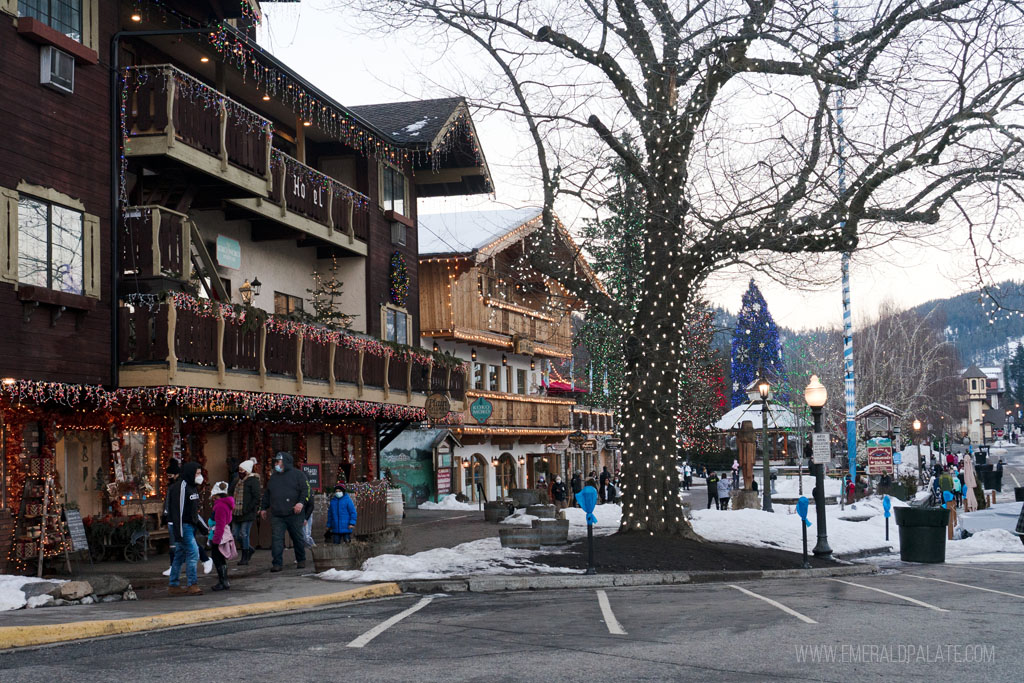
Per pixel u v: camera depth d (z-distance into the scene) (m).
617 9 21.31
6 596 12.60
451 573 16.83
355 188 32.19
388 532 20.69
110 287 19.88
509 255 45.84
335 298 31.73
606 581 16.83
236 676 8.33
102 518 19.84
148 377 19.64
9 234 17.41
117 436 21.19
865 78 17.55
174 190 22.69
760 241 19.89
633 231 26.25
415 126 34.12
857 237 19.45
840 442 75.06
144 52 23.59
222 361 21.19
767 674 8.41
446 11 20.38
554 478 44.09
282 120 29.78
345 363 27.17
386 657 9.27
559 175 21.23
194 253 23.81
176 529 14.40
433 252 41.50
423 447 41.62
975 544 26.92
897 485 44.84
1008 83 17.38
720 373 63.88
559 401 54.03
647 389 21.92
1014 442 176.88
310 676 8.32
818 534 21.97
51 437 19.11
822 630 11.09
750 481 44.53
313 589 14.69
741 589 16.25
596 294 22.64
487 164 36.34
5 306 17.25
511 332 47.88
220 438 25.77
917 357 77.94
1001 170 17.27
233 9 23.33
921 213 18.67
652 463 21.89
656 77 20.92
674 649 9.73
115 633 11.06
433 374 33.69
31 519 17.92
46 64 18.34
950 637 10.56
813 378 22.52
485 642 10.19
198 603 13.09
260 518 22.38
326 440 31.34
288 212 26.41
